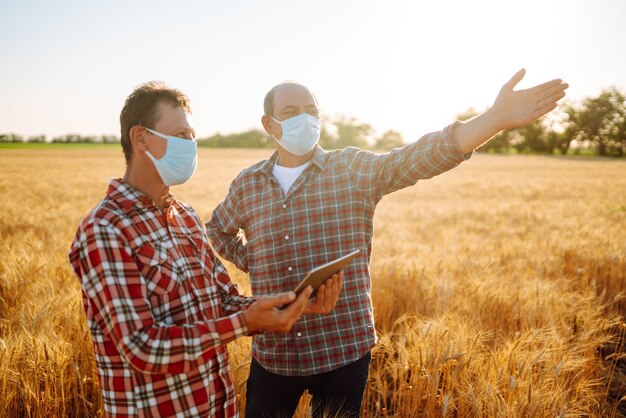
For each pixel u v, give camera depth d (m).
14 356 2.74
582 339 3.37
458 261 5.62
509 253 6.79
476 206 16.14
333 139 82.75
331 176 2.19
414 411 2.85
